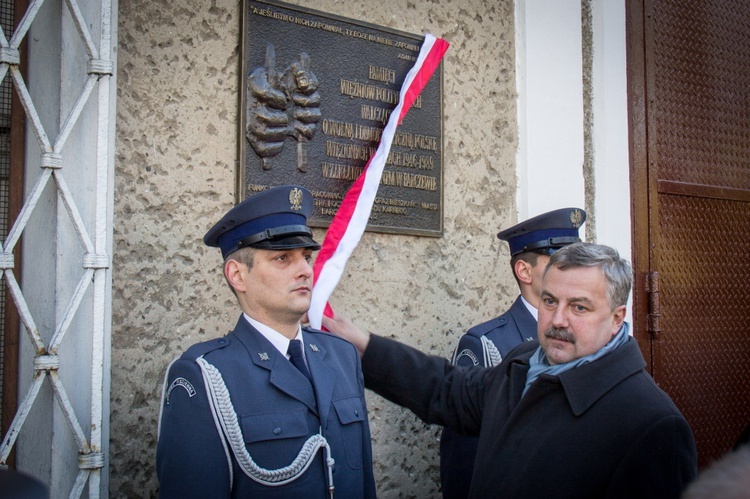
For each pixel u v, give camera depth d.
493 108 3.05
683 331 3.69
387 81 2.70
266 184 2.42
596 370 1.76
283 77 2.46
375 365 2.20
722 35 3.94
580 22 3.35
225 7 2.39
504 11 3.12
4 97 2.17
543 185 3.15
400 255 2.75
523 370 1.94
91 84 2.01
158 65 2.26
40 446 2.06
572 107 3.28
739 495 0.79
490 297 3.00
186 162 2.30
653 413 1.67
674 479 1.61
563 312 1.79
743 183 3.99
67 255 2.07
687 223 3.74
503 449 1.81
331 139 2.55
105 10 2.03
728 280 3.90
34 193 1.93
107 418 2.06
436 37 2.87
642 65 3.59
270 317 1.92
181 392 1.79
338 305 2.59
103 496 2.04
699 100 3.82
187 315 2.29
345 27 2.61
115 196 2.17
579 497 1.68
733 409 3.88
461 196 2.93
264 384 1.85
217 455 1.74
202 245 2.33
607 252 1.82
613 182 3.41
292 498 1.78
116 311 2.16
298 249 1.92
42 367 1.91
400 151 2.72
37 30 2.17
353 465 1.92
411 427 2.78
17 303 1.91
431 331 2.82
